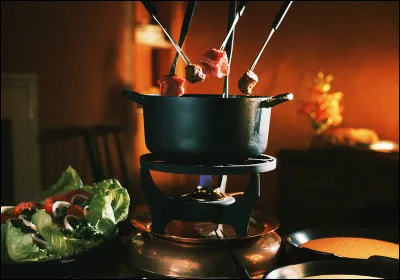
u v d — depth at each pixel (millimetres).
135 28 5715
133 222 1462
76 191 1590
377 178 4688
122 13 5645
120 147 5734
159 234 1346
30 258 1249
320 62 5695
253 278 1271
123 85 5723
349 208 4781
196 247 1303
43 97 5547
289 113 5797
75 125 5633
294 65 5750
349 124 5656
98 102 5691
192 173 1286
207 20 5801
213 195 1423
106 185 1622
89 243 1338
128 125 5758
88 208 1483
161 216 1370
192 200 1384
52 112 5574
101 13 5602
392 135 5559
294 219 4965
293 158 4945
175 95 1375
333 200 4824
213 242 1300
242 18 5738
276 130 5836
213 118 1286
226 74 1382
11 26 5414
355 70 5609
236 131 1303
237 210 1341
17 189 5441
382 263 1139
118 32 5664
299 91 5758
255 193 1314
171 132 1320
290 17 5699
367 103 5602
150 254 1325
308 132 5758
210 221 1356
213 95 1514
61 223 1416
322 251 1336
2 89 5398
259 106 1323
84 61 5613
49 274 1236
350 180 4758
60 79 5574
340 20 5602
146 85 5836
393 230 1472
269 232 1363
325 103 4898
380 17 5500
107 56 5664
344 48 5621
